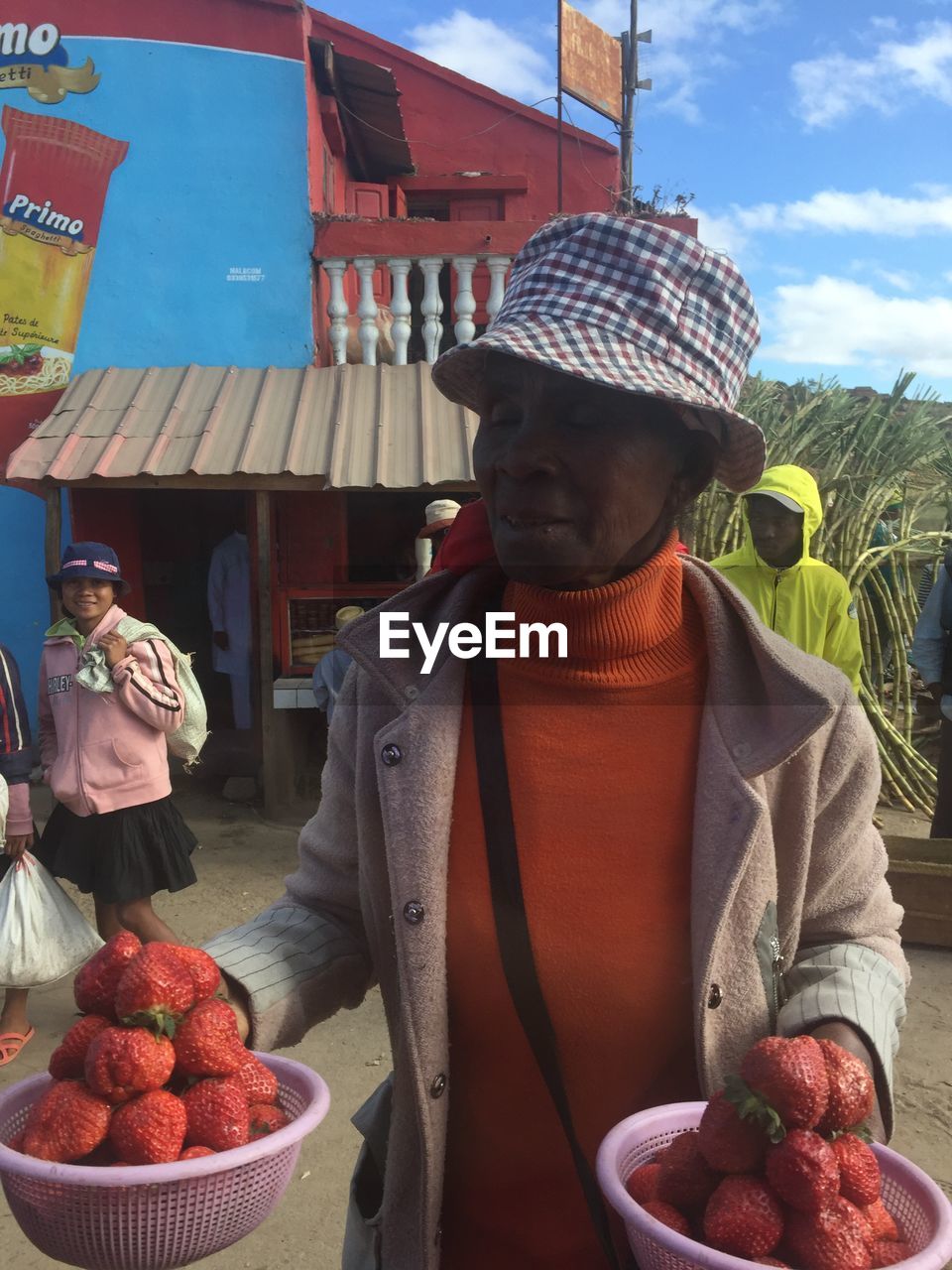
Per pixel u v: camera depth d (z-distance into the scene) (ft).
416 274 31.78
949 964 15.47
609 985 3.57
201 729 12.89
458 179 39.68
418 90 40.01
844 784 3.76
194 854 19.71
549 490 3.29
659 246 3.33
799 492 14.89
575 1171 3.75
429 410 23.12
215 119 25.95
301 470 20.66
